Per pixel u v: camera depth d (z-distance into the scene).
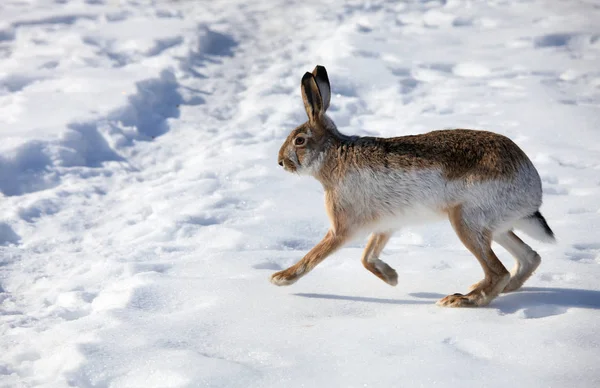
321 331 9.30
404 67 25.61
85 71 24.17
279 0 36.00
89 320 10.11
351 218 11.26
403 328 9.23
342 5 34.28
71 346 8.97
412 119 21.17
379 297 10.85
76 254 13.50
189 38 27.95
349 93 23.55
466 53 27.06
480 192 10.37
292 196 16.36
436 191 10.65
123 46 26.89
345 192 11.22
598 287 10.81
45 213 15.55
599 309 9.70
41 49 26.47
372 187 11.04
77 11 31.58
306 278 11.77
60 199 16.25
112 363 8.53
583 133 19.69
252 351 8.79
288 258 12.88
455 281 11.48
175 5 34.41
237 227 14.47
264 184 17.12
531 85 23.61
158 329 9.57
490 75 24.78
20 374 8.84
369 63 25.77
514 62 25.88
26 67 24.50
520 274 10.96
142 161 19.11
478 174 10.37
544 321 9.31
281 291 11.09
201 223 14.98
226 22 31.89
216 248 13.56
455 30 30.19
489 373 7.82
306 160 11.42
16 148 17.84
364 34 29.47
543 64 25.56
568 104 22.05
